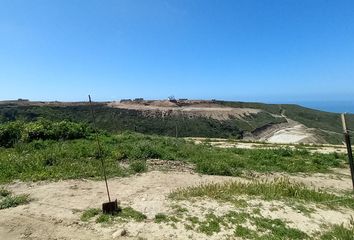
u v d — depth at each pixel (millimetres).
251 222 8781
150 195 10805
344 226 9227
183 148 20797
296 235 8359
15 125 20734
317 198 11664
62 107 85438
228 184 12352
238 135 88125
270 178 15867
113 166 14719
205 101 122812
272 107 130875
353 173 9031
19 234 7758
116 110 90688
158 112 94688
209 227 8352
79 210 9180
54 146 18391
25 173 12992
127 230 8039
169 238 7812
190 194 10734
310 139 70938
